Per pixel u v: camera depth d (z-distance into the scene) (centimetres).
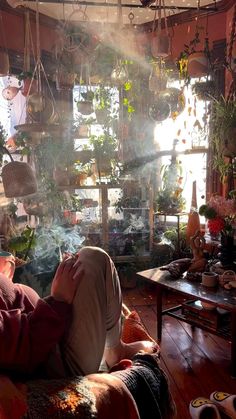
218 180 384
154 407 112
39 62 235
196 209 381
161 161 419
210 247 295
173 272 269
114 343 128
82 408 90
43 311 103
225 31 375
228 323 245
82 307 110
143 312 321
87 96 330
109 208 407
